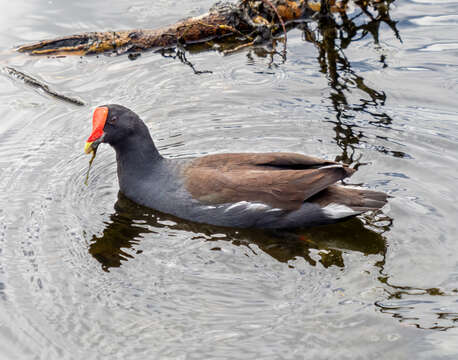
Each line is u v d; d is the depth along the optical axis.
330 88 15.03
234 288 9.24
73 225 10.87
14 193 11.74
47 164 12.72
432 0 19.20
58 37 17.19
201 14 18.70
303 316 8.57
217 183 10.80
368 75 15.47
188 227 10.86
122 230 10.75
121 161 11.64
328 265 9.73
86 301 9.05
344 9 18.75
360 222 10.79
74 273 9.66
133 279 9.50
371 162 12.22
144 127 11.45
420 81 15.09
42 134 13.72
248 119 14.07
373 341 8.06
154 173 11.41
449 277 9.18
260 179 10.70
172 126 13.91
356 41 17.14
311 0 18.86
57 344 8.31
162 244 10.38
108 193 11.94
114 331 8.48
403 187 11.38
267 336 8.27
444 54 16.16
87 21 18.41
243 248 10.28
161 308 8.88
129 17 18.67
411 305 8.66
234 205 10.62
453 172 11.73
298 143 13.07
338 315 8.55
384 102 14.33
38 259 10.00
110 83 15.72
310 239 10.48
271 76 15.73
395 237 10.17
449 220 10.44
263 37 17.55
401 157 12.33
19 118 14.29
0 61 16.59
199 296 9.09
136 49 17.28
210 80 15.73
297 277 9.46
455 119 13.55
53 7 19.31
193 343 8.23
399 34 17.31
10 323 8.69
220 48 17.39
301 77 15.58
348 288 9.12
